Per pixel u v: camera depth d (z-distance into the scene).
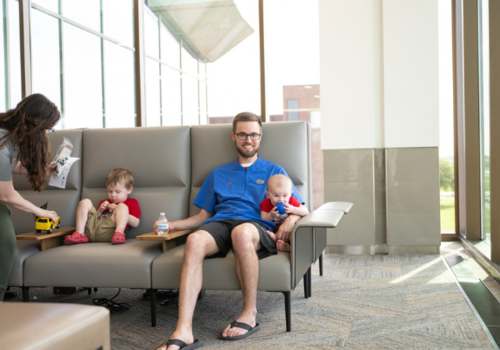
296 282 1.99
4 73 4.65
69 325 0.96
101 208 2.49
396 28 3.84
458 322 2.14
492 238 3.04
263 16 4.31
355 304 2.47
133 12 4.54
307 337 1.98
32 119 2.12
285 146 2.47
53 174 2.55
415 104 3.82
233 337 1.95
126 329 2.14
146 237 2.09
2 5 4.65
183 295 1.88
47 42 4.64
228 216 2.24
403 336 1.98
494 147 3.02
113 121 4.61
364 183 3.92
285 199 2.21
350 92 3.93
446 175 4.42
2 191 2.09
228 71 4.42
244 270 1.94
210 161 2.55
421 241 3.83
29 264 2.15
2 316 0.98
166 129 2.64
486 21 3.46
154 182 2.62
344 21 3.92
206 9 4.45
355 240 3.94
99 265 2.08
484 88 3.70
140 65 4.56
